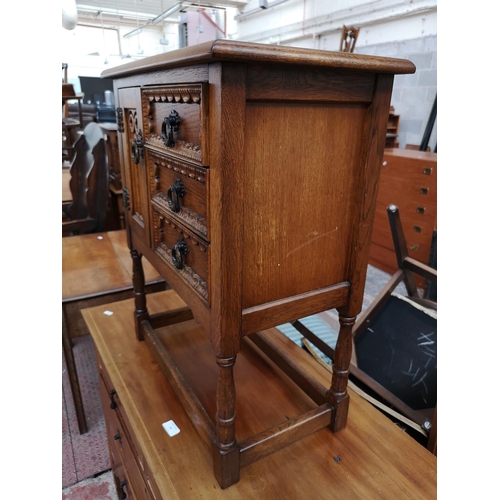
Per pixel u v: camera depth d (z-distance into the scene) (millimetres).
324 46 4184
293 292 694
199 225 630
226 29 5391
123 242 1883
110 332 1174
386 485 726
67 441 1447
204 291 656
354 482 730
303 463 766
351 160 677
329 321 2205
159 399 916
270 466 757
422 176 2445
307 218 664
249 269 627
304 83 568
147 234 910
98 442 1446
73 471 1335
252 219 604
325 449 800
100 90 4359
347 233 725
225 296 599
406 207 2590
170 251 818
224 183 542
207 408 887
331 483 727
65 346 1346
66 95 2857
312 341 1523
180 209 703
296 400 923
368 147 668
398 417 1191
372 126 657
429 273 1433
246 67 510
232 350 639
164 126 675
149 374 999
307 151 622
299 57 512
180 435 816
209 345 1118
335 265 734
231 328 625
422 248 2518
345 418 850
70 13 2082
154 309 1287
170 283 821
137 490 938
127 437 944
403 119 3484
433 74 3162
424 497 705
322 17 4039
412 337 1404
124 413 926
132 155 932
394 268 2805
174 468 744
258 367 1034
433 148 3229
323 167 649
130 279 1492
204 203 610
